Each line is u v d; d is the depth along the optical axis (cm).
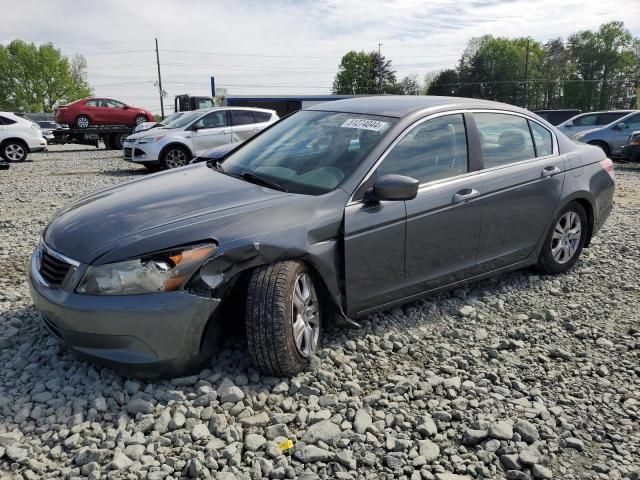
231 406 285
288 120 443
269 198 324
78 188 1075
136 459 246
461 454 261
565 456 262
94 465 239
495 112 433
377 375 324
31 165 1656
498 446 263
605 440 275
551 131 477
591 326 397
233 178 369
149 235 285
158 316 276
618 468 254
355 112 403
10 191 1030
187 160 1361
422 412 289
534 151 453
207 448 252
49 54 8325
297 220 312
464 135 403
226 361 323
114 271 277
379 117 383
